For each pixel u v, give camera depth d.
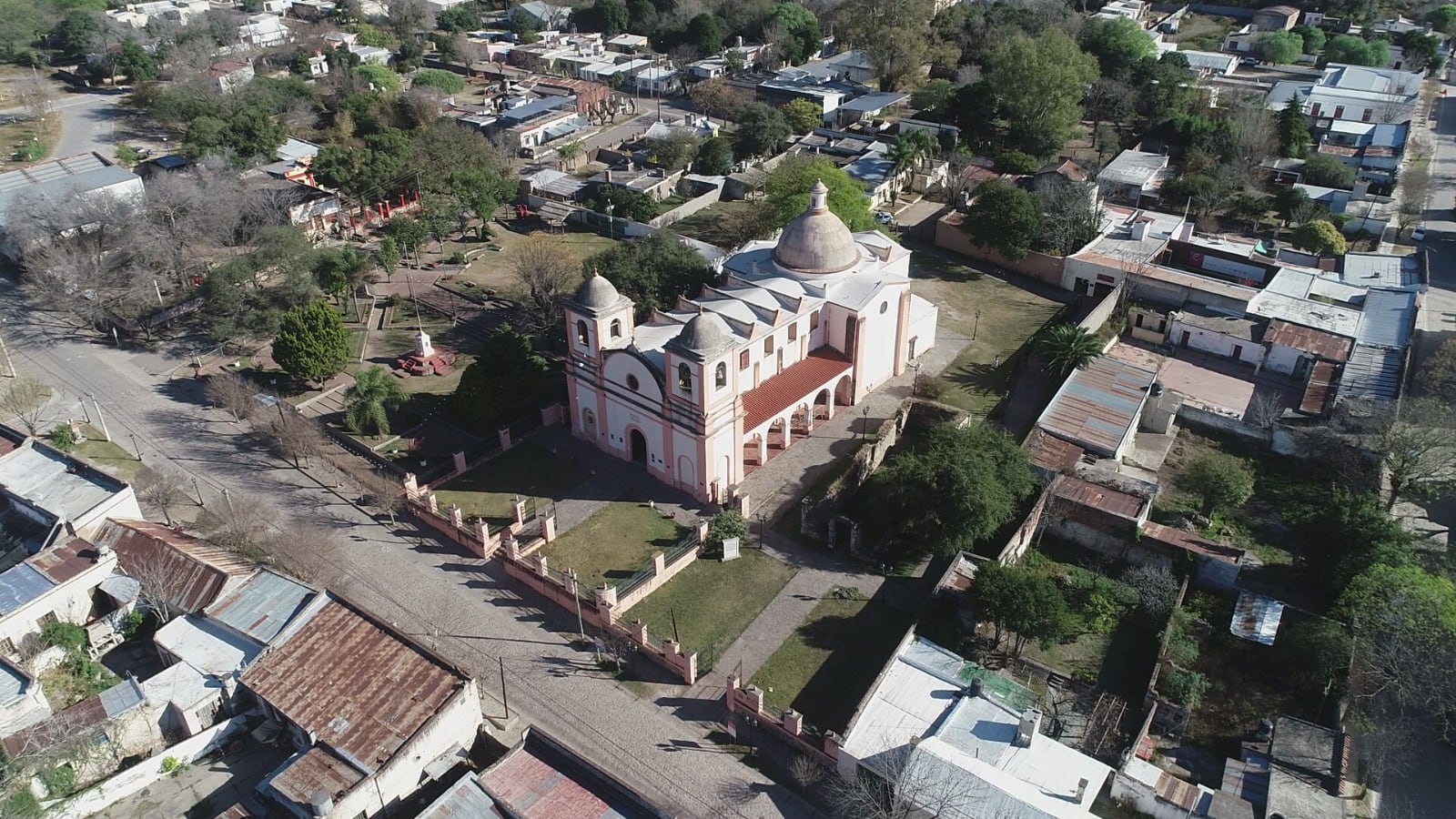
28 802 45.19
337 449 75.31
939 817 42.97
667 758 50.44
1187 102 139.88
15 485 65.25
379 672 50.22
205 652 53.03
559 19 196.50
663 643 56.00
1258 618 56.28
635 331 72.75
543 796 44.69
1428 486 67.00
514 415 78.38
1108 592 58.22
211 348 89.62
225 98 137.12
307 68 160.12
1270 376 84.69
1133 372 79.50
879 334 80.06
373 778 45.09
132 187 106.69
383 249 99.31
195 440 76.56
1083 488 65.06
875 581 62.34
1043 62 127.50
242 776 49.09
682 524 67.38
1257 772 47.69
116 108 151.75
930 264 105.31
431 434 76.94
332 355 80.25
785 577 62.78
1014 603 53.56
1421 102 150.88
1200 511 67.19
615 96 156.88
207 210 99.50
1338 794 46.66
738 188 124.50
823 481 71.50
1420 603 51.31
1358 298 91.94
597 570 63.06
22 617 54.66
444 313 95.31
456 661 56.41
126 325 91.06
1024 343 89.56
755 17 180.25
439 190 114.06
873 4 160.62
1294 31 174.62
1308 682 52.75
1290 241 105.69
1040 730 50.69
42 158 130.12
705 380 64.12
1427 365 81.56
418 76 157.62
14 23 168.12
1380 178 118.94
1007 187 103.56
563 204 119.88
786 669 55.81
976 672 52.00
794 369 76.25
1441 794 47.56
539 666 56.19
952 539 60.12
